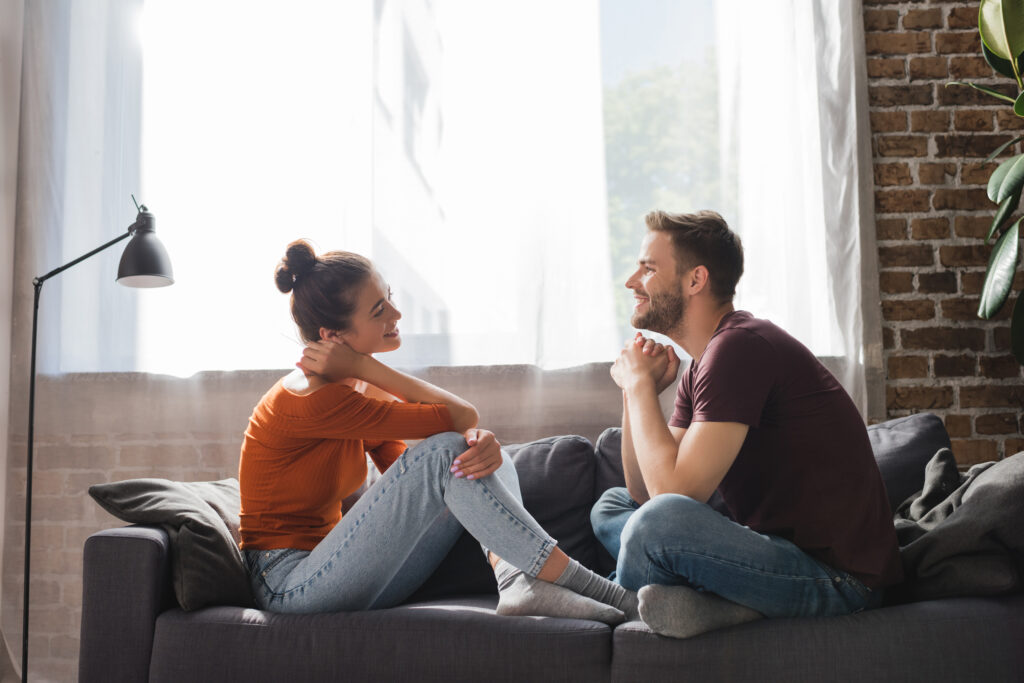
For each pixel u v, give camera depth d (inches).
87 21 112.9
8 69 111.7
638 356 74.4
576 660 63.1
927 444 85.9
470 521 68.9
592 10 109.8
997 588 61.8
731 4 109.1
